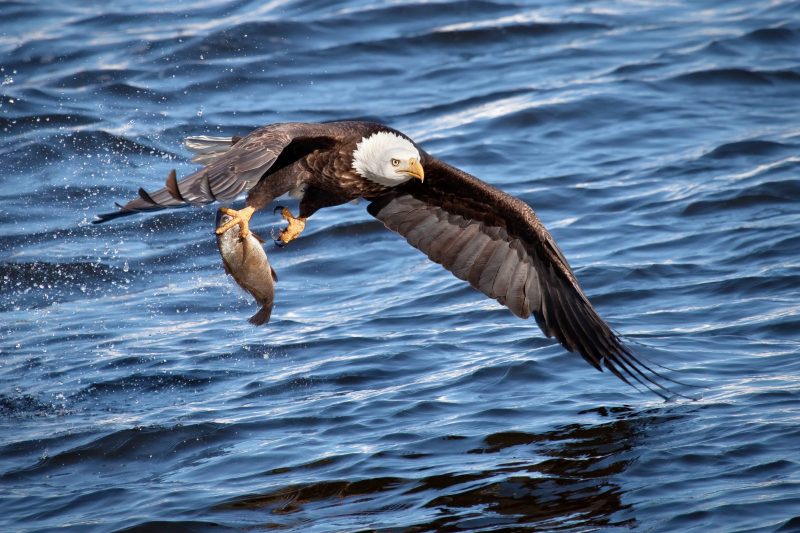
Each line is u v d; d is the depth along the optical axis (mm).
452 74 21438
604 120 18906
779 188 15570
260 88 21125
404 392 10875
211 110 20234
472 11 24078
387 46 22656
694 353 11125
